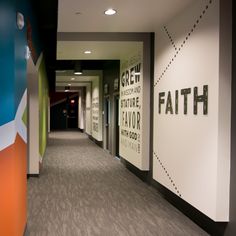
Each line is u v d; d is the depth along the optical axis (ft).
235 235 10.29
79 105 68.08
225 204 10.71
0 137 8.30
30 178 20.67
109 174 22.21
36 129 20.83
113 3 13.06
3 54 8.29
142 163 18.98
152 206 14.92
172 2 12.73
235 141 10.41
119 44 19.29
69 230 11.82
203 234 11.59
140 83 19.33
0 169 8.35
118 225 12.41
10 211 8.70
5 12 8.31
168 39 15.48
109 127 33.17
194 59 12.50
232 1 10.64
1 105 8.30
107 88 34.17
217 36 10.73
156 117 17.16
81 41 18.35
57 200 15.75
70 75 37.09
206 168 11.41
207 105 11.38
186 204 13.61
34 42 14.65
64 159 28.63
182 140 13.55
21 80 10.12
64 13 14.47
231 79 10.66
